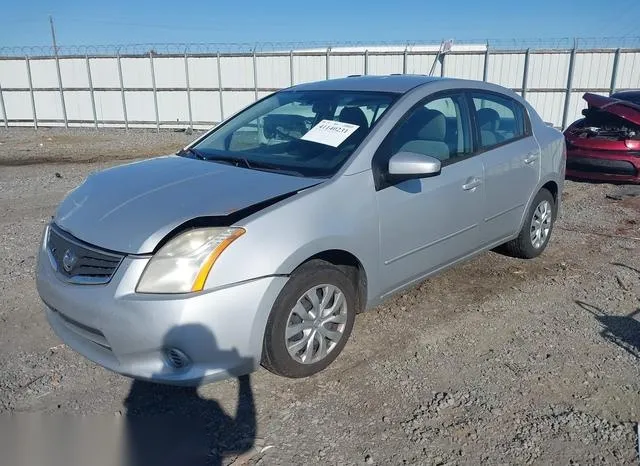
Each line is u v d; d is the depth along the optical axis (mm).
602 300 4613
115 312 2889
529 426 3008
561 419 3061
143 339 2861
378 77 4746
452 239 4289
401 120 3930
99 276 3033
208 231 2969
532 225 5332
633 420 3061
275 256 3059
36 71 23453
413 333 4027
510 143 4883
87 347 3193
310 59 20859
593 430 2977
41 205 8047
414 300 4570
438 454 2803
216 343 2916
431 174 3576
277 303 3139
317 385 3383
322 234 3275
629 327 4141
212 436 2945
